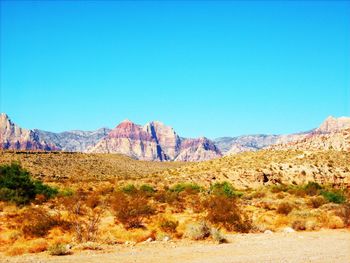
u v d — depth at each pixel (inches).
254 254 623.2
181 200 1577.3
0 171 1620.3
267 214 1165.7
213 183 2883.9
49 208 1315.2
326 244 729.6
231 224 941.2
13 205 1373.0
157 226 939.3
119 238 835.4
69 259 585.3
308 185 2330.2
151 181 3051.2
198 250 663.1
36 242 761.0
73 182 2942.9
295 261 562.9
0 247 740.7
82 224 928.9
